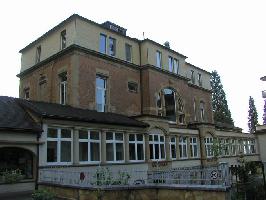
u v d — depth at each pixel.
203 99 40.38
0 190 15.59
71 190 14.66
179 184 14.03
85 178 15.78
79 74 23.83
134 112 28.25
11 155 17.19
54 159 18.30
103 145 21.30
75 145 19.44
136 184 14.48
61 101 25.06
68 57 24.44
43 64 27.20
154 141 25.95
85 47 24.77
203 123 33.81
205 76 42.00
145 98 29.00
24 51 31.03
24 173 17.44
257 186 19.94
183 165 29.67
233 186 15.45
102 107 25.69
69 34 24.98
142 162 24.09
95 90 24.94
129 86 28.50
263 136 34.03
